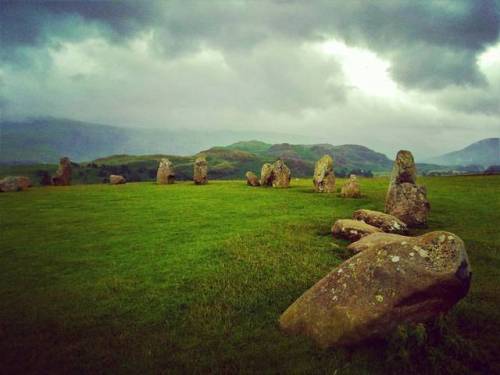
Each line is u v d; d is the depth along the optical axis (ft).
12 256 55.11
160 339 29.66
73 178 643.45
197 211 93.04
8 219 84.74
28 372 25.34
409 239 28.45
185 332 30.86
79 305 37.14
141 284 42.68
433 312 26.58
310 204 100.17
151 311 35.50
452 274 25.02
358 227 60.34
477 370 24.22
